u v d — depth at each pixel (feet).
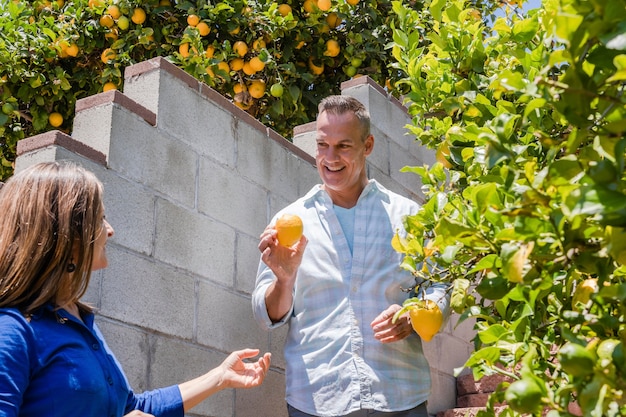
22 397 5.69
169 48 15.81
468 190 6.57
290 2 16.72
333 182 9.87
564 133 6.73
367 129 10.07
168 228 10.21
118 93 9.75
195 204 10.80
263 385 11.49
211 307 10.73
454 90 9.24
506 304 6.51
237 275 11.41
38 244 6.13
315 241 9.88
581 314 5.25
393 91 17.48
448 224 5.59
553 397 4.68
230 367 7.92
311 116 17.26
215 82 15.08
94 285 8.87
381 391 9.18
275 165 12.77
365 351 9.32
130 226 9.59
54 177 6.37
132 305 9.39
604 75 4.50
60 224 6.20
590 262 4.89
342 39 17.30
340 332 9.41
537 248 5.05
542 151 6.89
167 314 9.91
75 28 15.17
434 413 13.52
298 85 16.99
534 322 6.26
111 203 9.37
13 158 15.62
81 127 9.77
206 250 10.85
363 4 16.92
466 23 9.43
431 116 9.67
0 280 6.10
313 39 17.11
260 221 12.17
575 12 4.27
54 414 5.75
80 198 6.36
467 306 6.95
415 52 10.12
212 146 11.35
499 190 5.62
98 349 6.43
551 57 4.49
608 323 5.16
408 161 15.78
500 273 5.66
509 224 5.46
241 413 10.91
